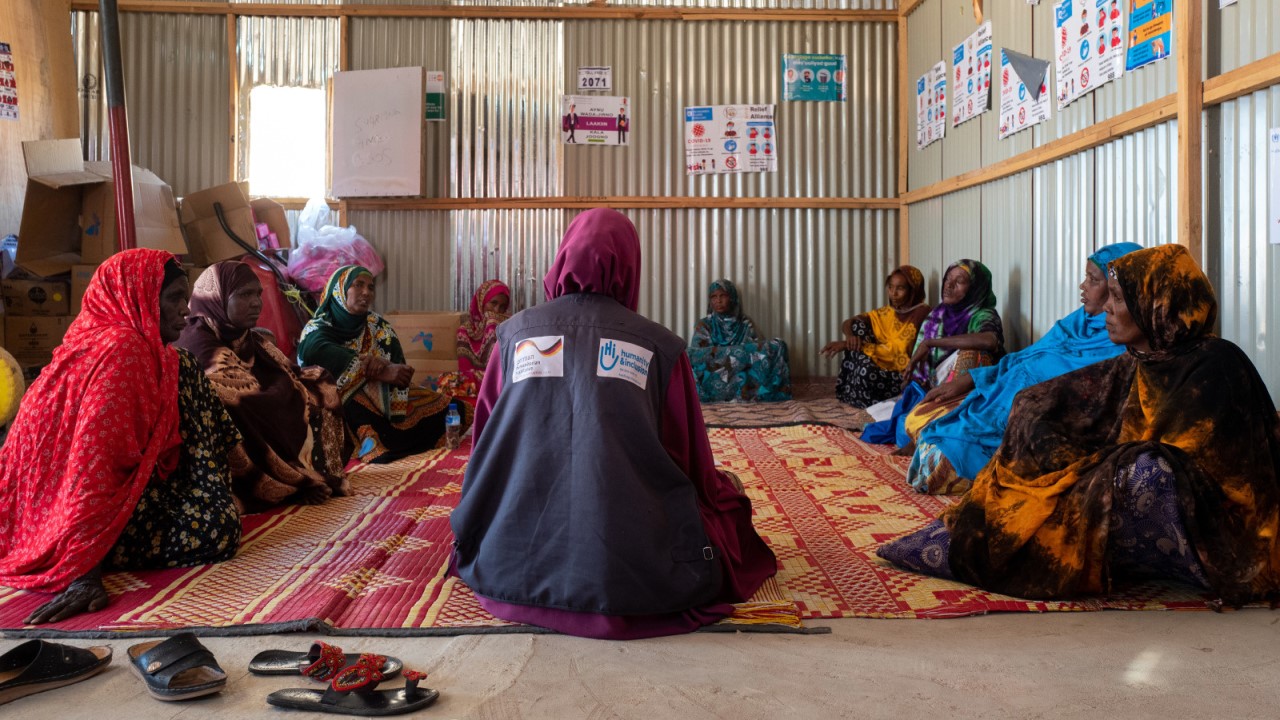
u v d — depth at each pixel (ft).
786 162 27.14
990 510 9.27
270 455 12.57
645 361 8.17
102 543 8.79
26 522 9.04
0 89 21.45
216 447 10.84
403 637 7.89
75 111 24.47
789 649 7.59
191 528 9.80
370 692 6.61
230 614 8.27
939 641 7.76
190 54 26.27
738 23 26.91
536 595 8.04
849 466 15.90
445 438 18.11
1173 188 14.11
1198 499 8.45
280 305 21.54
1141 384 9.40
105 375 9.05
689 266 27.17
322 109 26.68
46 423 9.05
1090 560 8.70
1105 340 13.41
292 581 9.26
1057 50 17.56
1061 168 17.84
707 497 8.58
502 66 26.86
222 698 6.69
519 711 6.43
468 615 8.34
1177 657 7.34
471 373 22.06
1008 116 19.85
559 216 27.04
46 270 19.16
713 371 25.41
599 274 8.34
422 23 26.73
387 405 17.06
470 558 8.64
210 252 21.95
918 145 25.82
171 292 9.89
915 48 25.88
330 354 16.44
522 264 27.07
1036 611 8.50
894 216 27.14
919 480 13.82
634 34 26.91
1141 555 8.82
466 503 8.48
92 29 25.79
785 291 27.25
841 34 27.04
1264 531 8.60
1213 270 12.96
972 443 13.28
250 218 22.20
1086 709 6.42
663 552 7.94
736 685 6.86
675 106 27.02
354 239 25.54
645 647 7.64
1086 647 7.59
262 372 13.09
